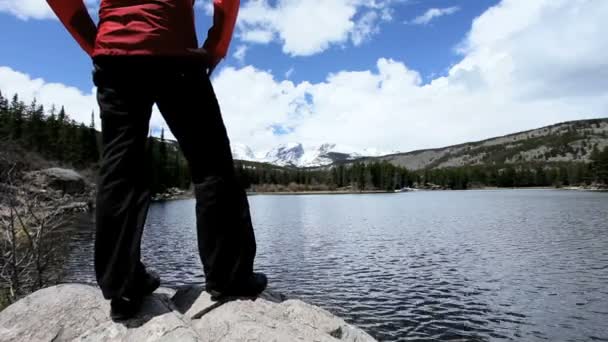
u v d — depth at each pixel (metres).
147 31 2.15
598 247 34.25
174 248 34.00
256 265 27.91
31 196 11.58
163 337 1.99
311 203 113.94
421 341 14.59
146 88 2.21
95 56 2.19
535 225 51.38
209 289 2.39
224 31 2.38
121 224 2.16
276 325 2.15
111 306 2.16
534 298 19.91
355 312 17.73
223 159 2.41
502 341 14.69
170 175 143.00
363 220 62.03
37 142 72.56
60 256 13.30
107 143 2.22
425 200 124.31
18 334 2.21
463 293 20.73
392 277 24.12
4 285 10.71
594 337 15.08
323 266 27.48
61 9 2.22
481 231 46.72
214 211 2.34
